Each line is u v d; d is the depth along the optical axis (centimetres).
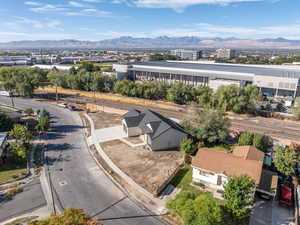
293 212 2509
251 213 2477
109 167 3447
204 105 6456
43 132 4872
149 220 2366
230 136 4588
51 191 2839
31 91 8131
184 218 1991
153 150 3988
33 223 1652
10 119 4597
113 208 2545
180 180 3103
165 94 7831
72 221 1608
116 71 11606
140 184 2988
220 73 9531
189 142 3712
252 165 2798
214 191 2825
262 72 9362
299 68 11288
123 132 4862
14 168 3347
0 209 2481
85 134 4841
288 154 3017
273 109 6631
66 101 7694
